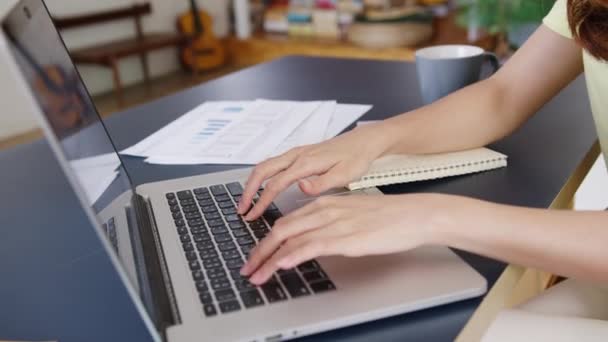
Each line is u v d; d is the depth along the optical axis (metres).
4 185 0.98
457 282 0.60
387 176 0.86
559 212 0.65
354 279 0.61
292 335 0.55
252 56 5.29
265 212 0.79
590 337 0.57
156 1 5.20
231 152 1.04
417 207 0.65
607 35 0.80
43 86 0.54
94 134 0.73
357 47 4.69
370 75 1.46
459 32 4.44
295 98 1.32
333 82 1.42
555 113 1.11
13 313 0.65
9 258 0.76
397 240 0.62
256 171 0.83
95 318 0.62
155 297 0.60
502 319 0.61
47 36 0.74
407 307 0.58
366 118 1.16
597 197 1.41
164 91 4.79
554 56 0.98
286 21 5.24
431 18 4.53
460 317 0.58
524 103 0.99
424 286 0.60
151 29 5.21
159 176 0.96
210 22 5.27
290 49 5.01
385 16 4.57
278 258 0.61
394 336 0.56
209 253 0.69
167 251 0.69
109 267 0.72
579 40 0.82
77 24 4.58
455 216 0.64
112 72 4.89
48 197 0.93
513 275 0.66
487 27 4.07
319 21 5.05
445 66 1.11
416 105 1.22
